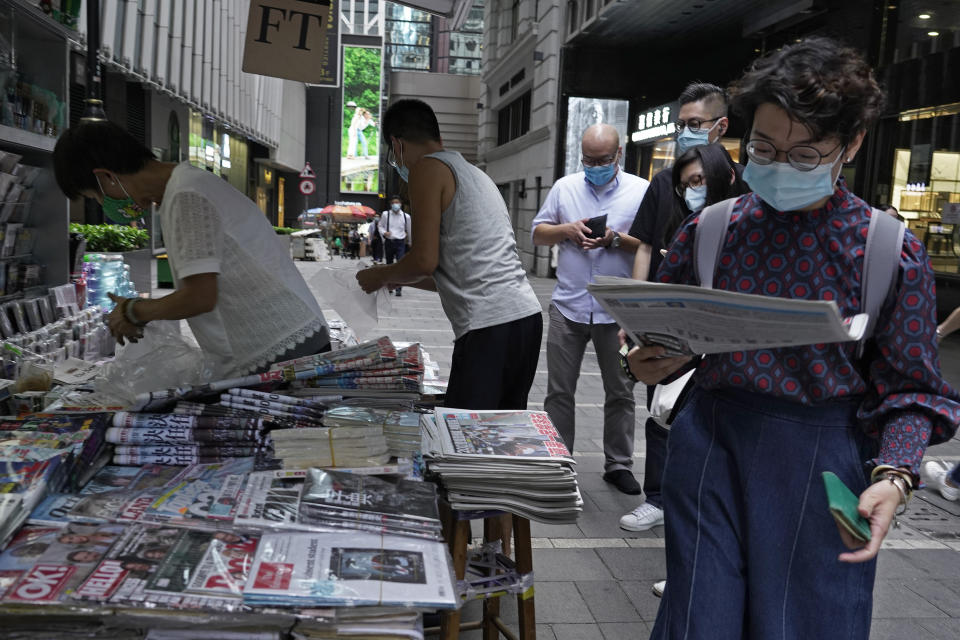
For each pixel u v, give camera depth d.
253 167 30.20
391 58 65.12
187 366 2.58
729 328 1.43
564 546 3.57
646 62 19.56
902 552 3.63
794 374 1.58
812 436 1.58
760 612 1.60
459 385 2.94
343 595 1.37
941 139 10.51
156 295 11.07
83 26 6.21
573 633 2.82
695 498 1.71
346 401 2.43
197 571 1.43
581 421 5.95
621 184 4.34
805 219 1.58
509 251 3.01
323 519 1.66
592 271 4.14
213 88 16.64
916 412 1.48
